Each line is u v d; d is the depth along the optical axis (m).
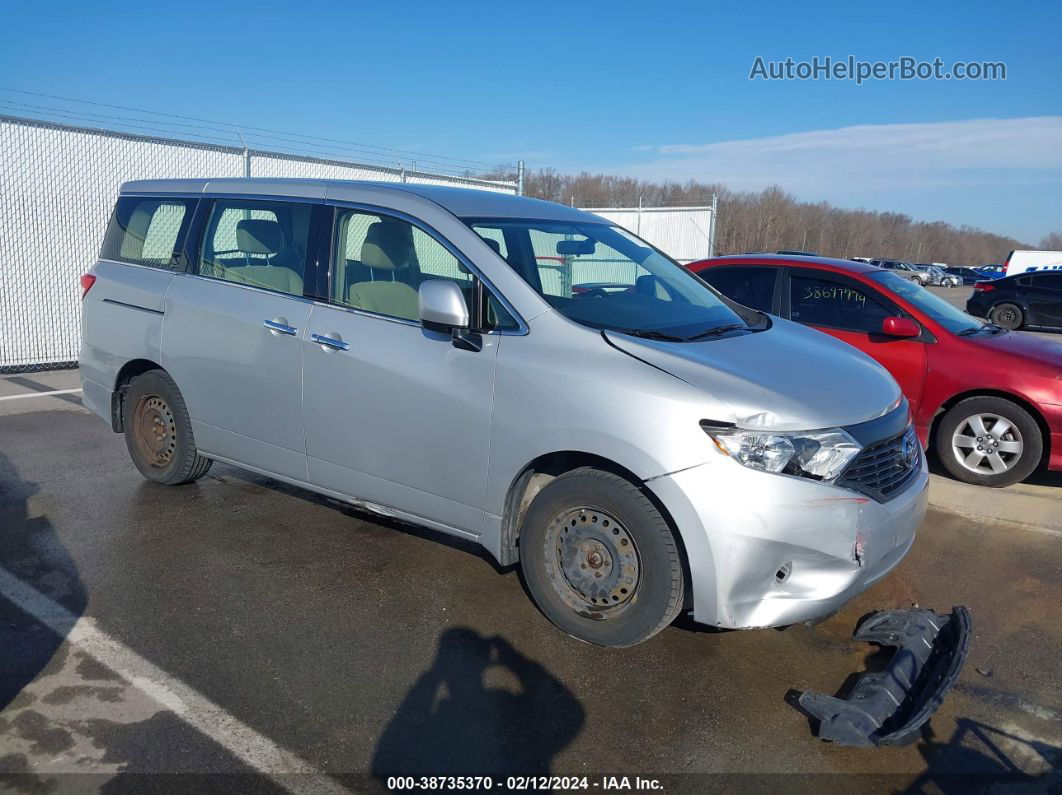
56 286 10.06
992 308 21.75
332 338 4.23
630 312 4.03
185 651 3.54
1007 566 4.73
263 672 3.40
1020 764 2.96
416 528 5.01
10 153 9.46
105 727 3.00
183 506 5.26
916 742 3.07
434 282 3.72
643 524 3.39
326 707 3.17
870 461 3.45
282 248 4.61
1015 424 6.03
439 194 4.34
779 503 3.20
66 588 4.10
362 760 2.87
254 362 4.58
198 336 4.87
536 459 3.66
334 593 4.12
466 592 4.17
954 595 4.35
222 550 4.61
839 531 3.27
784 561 3.26
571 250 4.37
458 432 3.83
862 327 6.61
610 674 3.46
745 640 3.78
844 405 3.49
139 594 4.06
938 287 56.88
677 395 3.31
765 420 3.25
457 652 3.59
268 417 4.58
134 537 4.75
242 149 11.29
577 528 3.61
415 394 3.94
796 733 3.10
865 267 6.96
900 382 6.39
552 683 3.38
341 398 4.21
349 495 4.34
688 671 3.51
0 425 7.18
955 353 6.18
